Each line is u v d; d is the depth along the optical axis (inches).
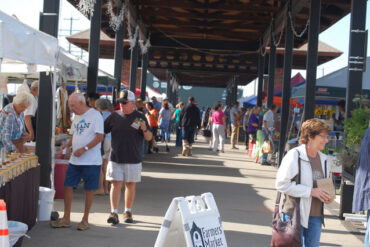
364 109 333.4
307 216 169.5
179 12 759.1
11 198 223.1
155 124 733.9
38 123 322.7
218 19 765.9
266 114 644.1
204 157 721.0
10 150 290.0
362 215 324.2
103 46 1099.3
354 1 351.9
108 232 266.1
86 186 268.5
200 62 1137.4
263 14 762.2
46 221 286.0
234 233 278.5
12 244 197.6
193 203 186.4
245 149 936.3
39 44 247.9
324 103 655.1
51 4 333.1
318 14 480.1
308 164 171.9
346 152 328.2
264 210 348.8
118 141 281.7
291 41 618.8
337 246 263.6
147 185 432.8
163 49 1124.5
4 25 201.8
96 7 455.8
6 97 599.8
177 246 185.6
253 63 1141.7
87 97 402.6
